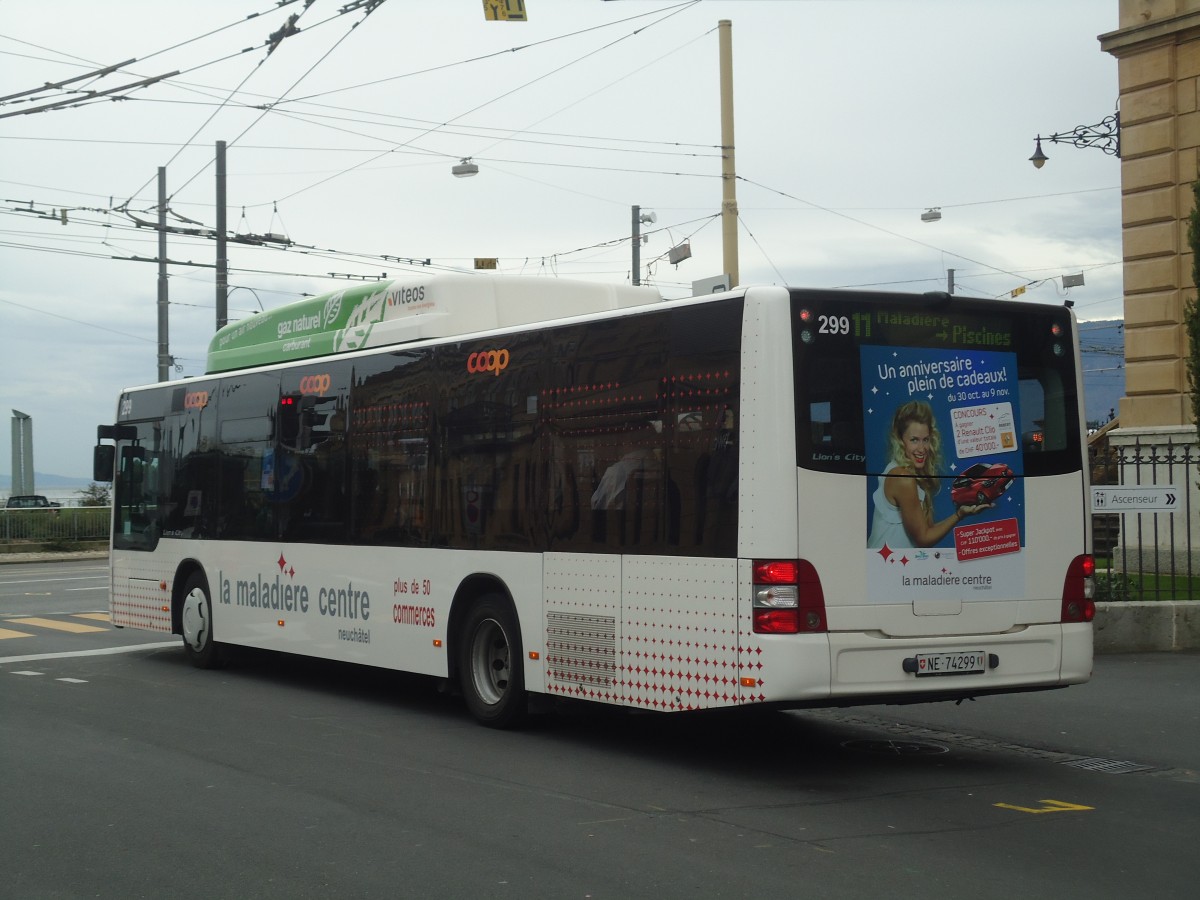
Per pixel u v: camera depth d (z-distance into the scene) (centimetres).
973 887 580
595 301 1180
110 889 582
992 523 844
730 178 1797
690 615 823
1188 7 1939
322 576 1196
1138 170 2000
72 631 1773
